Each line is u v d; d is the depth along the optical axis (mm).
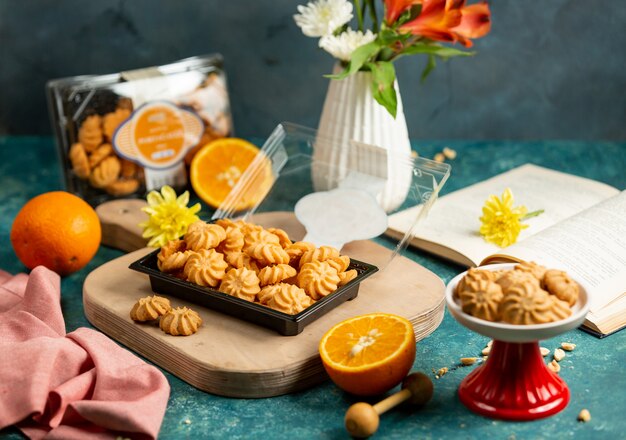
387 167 1269
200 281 1141
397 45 1303
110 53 1558
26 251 1239
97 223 1267
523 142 1566
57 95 1344
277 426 1029
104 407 998
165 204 1276
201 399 1068
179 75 1392
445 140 1583
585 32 1504
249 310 1111
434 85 1549
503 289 990
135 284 1203
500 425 1018
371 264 1204
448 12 1262
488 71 1535
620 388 1056
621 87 1529
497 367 1025
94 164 1363
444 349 1124
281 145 1346
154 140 1388
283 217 1310
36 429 1028
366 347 1039
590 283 1148
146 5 1529
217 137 1433
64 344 1068
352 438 1011
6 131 1610
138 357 1115
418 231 1286
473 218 1314
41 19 1537
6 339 1109
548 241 1195
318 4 1298
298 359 1065
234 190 1319
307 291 1127
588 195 1358
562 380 1051
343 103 1319
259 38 1539
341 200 1280
